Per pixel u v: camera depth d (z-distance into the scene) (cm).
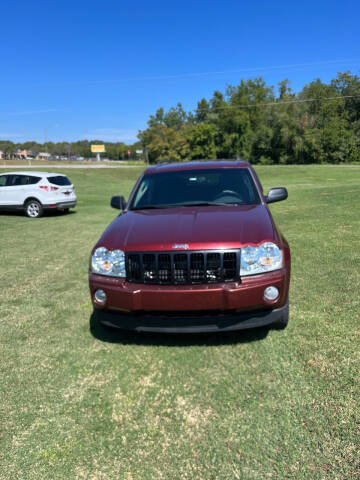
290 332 349
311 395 262
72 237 927
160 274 313
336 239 659
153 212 401
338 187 1655
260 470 207
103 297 329
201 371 303
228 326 308
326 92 8075
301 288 449
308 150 7056
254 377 288
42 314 443
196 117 10650
